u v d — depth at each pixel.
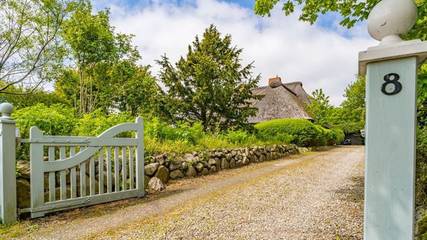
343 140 22.94
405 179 1.15
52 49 11.68
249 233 2.82
